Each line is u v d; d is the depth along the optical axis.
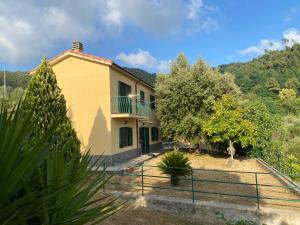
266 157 16.72
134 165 15.01
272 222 6.99
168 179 11.94
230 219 7.39
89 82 15.95
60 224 2.29
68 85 16.38
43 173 2.61
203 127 18.03
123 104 16.59
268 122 18.91
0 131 2.13
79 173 2.92
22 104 2.55
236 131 16.23
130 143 18.34
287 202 8.22
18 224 1.90
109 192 9.29
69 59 16.45
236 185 10.59
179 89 20.55
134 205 8.59
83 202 2.72
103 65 15.72
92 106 15.79
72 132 9.15
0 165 2.01
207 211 7.61
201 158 19.09
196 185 10.68
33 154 2.12
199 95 19.73
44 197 2.08
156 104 22.36
